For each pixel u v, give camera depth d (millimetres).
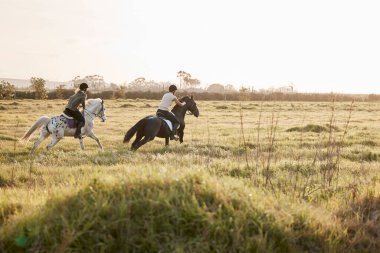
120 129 27875
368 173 10758
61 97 79688
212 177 6199
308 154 15008
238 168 10297
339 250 5434
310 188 8469
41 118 16438
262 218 5402
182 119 17531
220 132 25297
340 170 11242
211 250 4863
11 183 9906
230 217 5121
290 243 5250
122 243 4773
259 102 68688
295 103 69812
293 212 5832
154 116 16219
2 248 4867
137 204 5148
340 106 59625
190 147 16750
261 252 4934
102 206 5090
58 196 5703
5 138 21109
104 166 11844
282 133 23859
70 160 13875
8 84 69188
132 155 14484
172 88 16719
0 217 6027
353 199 7391
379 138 21672
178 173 6082
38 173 11102
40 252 4695
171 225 4957
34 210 5605
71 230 4805
